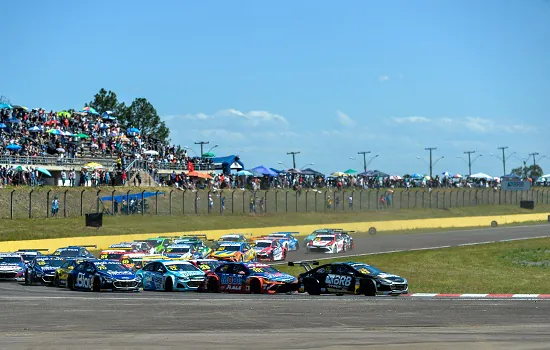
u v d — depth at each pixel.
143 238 57.78
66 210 61.22
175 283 30.84
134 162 74.50
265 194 73.81
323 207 79.31
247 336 15.95
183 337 15.82
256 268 30.25
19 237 53.03
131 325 18.06
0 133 67.75
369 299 26.11
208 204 69.44
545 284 35.75
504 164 142.00
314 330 16.98
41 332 16.75
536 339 15.33
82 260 34.22
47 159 68.69
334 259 49.78
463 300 25.78
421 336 15.86
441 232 74.56
